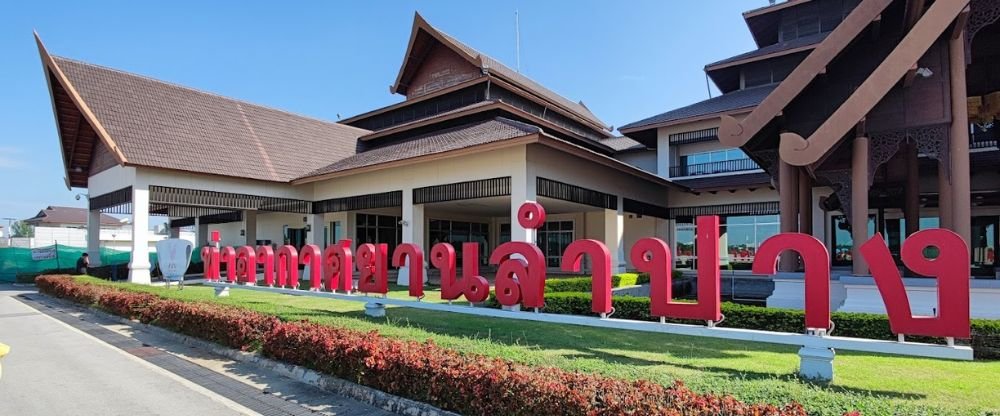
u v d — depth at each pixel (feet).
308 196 74.59
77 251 85.71
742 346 25.49
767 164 41.34
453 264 29.53
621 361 21.98
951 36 29.32
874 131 31.50
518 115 74.23
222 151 68.18
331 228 78.48
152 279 71.51
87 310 43.16
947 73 29.68
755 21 81.35
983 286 27.78
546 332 29.27
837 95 35.04
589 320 23.13
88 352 27.37
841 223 64.13
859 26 31.22
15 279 80.33
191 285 59.36
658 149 79.36
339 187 70.90
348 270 35.55
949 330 16.40
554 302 35.58
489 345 20.43
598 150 85.97
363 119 102.42
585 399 13.57
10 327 35.68
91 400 19.20
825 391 14.33
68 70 64.90
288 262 39.32
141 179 58.95
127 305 37.27
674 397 13.01
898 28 33.47
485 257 99.60
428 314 36.35
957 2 27.07
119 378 22.17
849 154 39.27
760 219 72.02
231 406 18.47
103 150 71.56
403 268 60.59
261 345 24.88
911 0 30.09
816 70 32.19
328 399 19.22
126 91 67.67
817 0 76.07
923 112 30.09
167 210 89.25
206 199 64.03
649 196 74.43
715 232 20.49
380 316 33.32
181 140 65.51
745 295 62.18
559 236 89.51
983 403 16.02
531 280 25.21
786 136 30.09
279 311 31.65
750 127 33.83
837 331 26.21
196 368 23.85
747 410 12.03
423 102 92.84
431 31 89.97
